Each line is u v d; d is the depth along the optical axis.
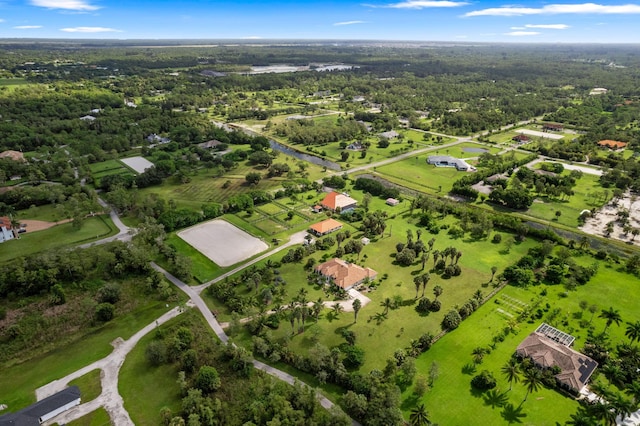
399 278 148.75
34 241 167.38
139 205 199.62
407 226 191.12
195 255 164.25
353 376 101.56
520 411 95.38
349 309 131.25
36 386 102.88
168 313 131.12
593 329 121.94
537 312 129.88
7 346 113.94
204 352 113.62
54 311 126.81
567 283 142.25
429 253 165.75
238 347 114.69
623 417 89.69
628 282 146.00
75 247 157.50
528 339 114.44
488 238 179.25
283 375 106.62
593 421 92.00
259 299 135.62
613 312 119.69
